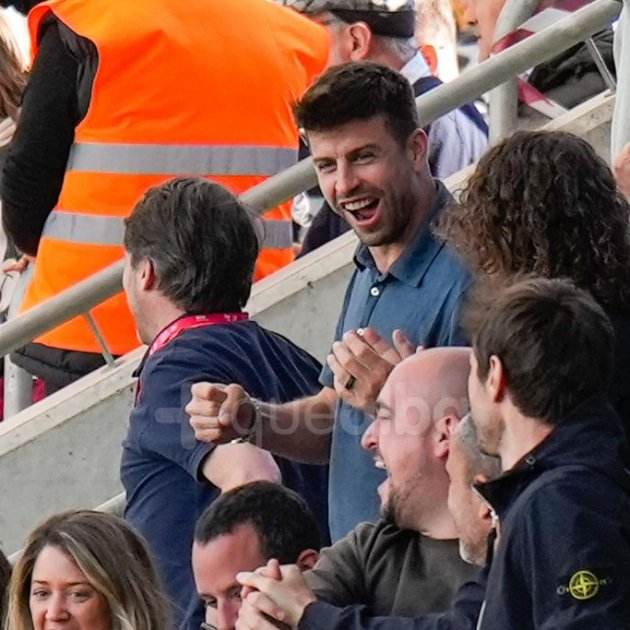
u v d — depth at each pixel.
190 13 23.41
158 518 17.80
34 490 24.05
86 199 23.47
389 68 17.62
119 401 23.69
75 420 23.83
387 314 17.41
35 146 23.34
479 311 14.08
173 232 18.20
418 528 14.86
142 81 23.20
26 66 25.44
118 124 23.30
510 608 12.84
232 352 18.11
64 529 16.08
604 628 12.42
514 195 15.05
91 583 15.91
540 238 14.95
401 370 15.07
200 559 16.39
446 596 14.59
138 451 18.00
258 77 23.58
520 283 13.66
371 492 17.22
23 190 23.53
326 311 23.41
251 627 14.24
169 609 16.34
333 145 17.48
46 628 15.94
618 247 15.01
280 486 16.55
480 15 26.03
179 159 23.34
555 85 23.69
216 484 17.50
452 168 24.75
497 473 13.58
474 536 13.91
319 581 14.98
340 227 24.22
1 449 24.03
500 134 22.98
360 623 14.01
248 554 16.23
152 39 23.17
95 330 23.28
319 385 18.84
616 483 12.95
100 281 22.45
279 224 24.16
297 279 23.47
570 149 15.10
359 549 15.12
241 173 23.53
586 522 12.70
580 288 14.58
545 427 13.22
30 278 25.09
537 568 12.71
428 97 22.00
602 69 23.08
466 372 14.98
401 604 14.70
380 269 17.72
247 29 23.64
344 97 17.42
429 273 17.25
